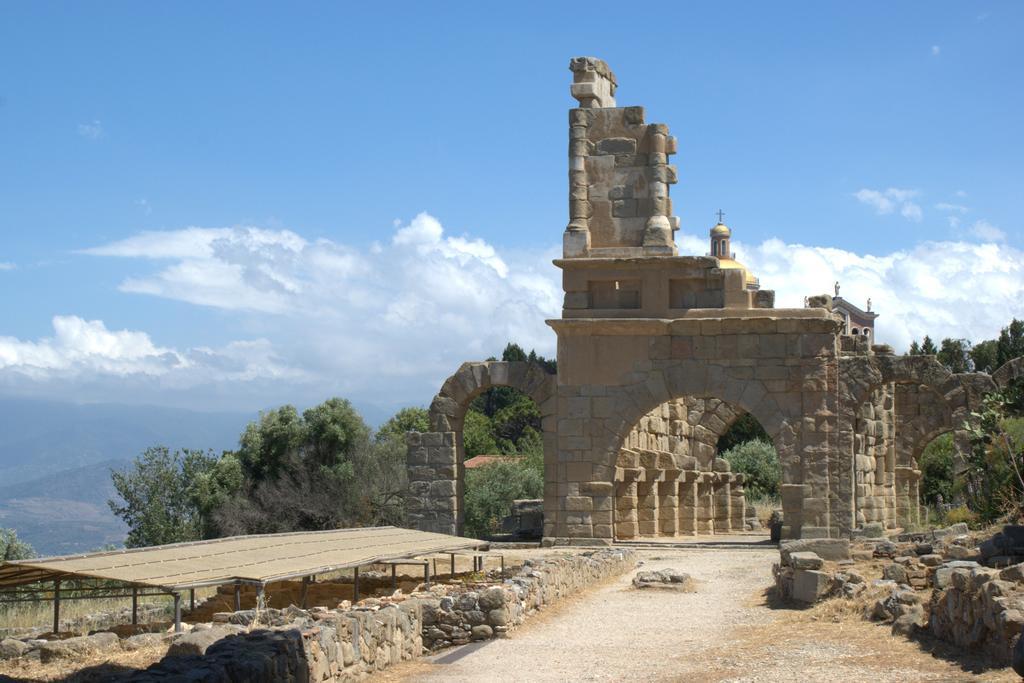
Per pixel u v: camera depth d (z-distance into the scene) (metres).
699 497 52.38
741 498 57.06
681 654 19.30
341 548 26.28
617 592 28.34
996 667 15.50
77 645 19.14
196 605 29.27
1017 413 35.97
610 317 41.72
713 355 40.97
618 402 41.56
